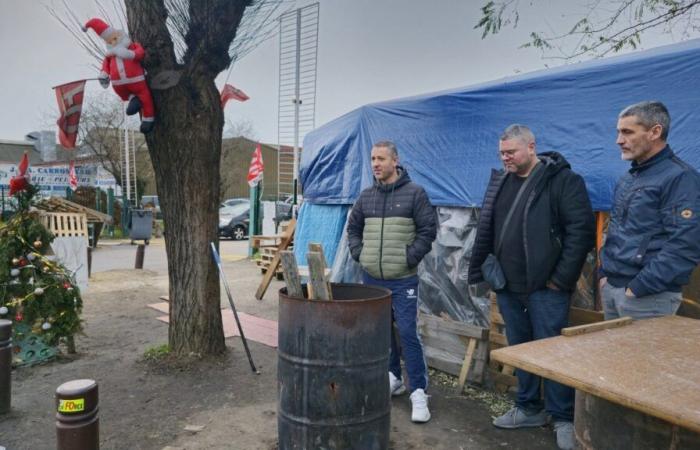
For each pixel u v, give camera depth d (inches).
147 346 210.4
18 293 189.9
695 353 77.1
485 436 134.0
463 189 183.5
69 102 176.9
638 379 66.6
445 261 188.9
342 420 107.6
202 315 188.5
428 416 141.3
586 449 82.2
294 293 114.4
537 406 138.6
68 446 99.9
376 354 110.8
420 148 199.2
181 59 177.3
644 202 110.7
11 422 143.5
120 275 392.5
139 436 134.6
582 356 75.7
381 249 146.2
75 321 199.0
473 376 166.1
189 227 184.2
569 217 125.0
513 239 132.2
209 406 152.4
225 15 173.8
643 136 110.5
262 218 553.0
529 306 133.0
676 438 70.4
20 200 199.3
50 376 177.8
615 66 145.9
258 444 130.3
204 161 181.3
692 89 132.6
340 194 243.4
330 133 251.3
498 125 172.9
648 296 109.7
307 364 107.9
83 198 796.0
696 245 103.9
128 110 168.6
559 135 157.3
